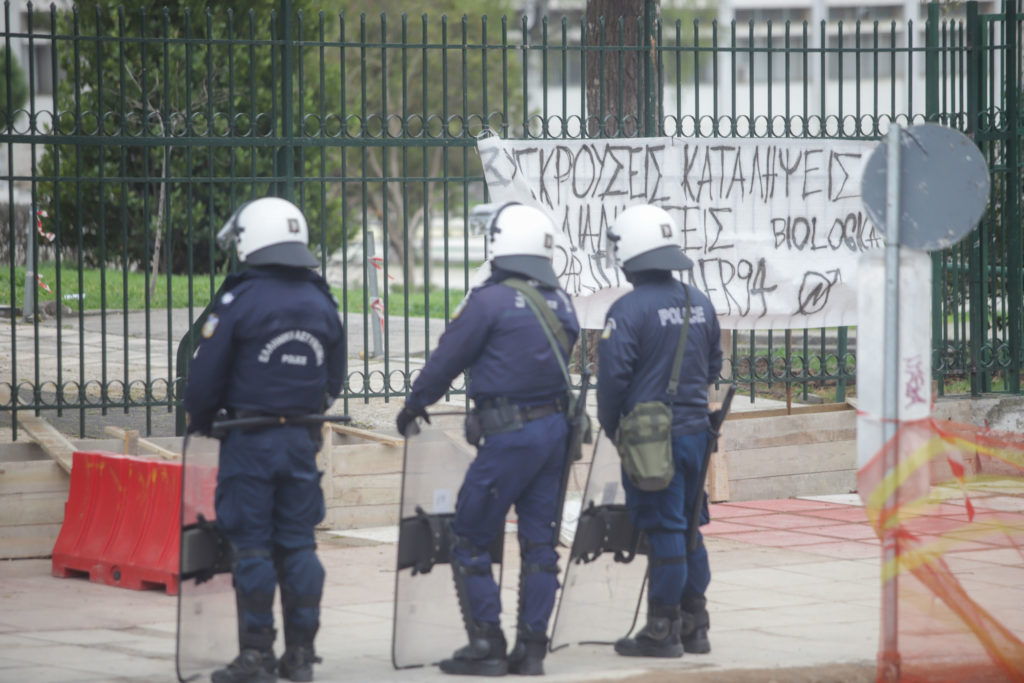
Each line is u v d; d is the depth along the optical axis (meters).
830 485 28.05
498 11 83.25
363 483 23.98
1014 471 28.20
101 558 20.44
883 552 15.12
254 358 14.52
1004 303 30.28
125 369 23.66
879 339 15.34
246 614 14.44
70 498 21.61
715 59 27.44
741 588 20.05
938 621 15.61
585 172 26.42
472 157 91.56
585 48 26.42
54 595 19.64
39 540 21.89
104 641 16.66
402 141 24.78
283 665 15.01
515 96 81.88
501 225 15.75
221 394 14.72
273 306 14.53
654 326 15.98
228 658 14.74
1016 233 30.06
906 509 15.84
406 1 81.06
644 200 26.88
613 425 16.14
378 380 31.95
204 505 14.75
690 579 16.41
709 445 16.48
